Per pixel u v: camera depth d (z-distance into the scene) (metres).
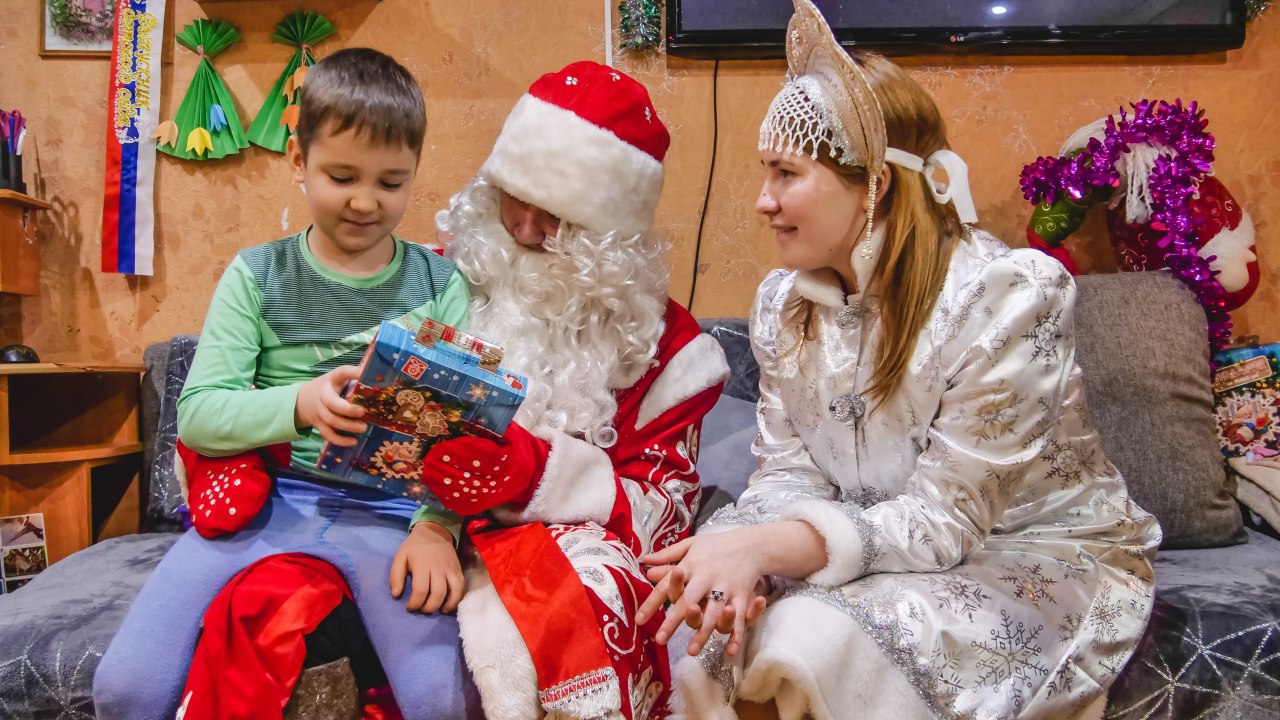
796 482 1.31
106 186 2.01
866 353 1.20
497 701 0.96
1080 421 1.21
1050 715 1.03
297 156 1.23
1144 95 2.08
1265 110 2.09
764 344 1.35
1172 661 1.17
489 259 1.36
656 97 2.07
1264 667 1.17
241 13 2.03
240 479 1.11
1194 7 2.01
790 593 1.05
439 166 2.06
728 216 2.08
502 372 1.09
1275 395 1.77
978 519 1.09
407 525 1.19
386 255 1.29
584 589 1.01
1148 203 1.83
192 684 0.96
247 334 1.19
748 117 2.07
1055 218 1.92
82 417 2.00
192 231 2.05
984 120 2.07
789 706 0.96
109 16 2.04
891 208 1.16
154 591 1.06
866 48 2.01
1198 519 1.61
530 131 1.34
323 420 1.04
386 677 1.13
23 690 1.18
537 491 1.15
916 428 1.17
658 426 1.38
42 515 1.80
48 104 2.04
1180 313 1.74
